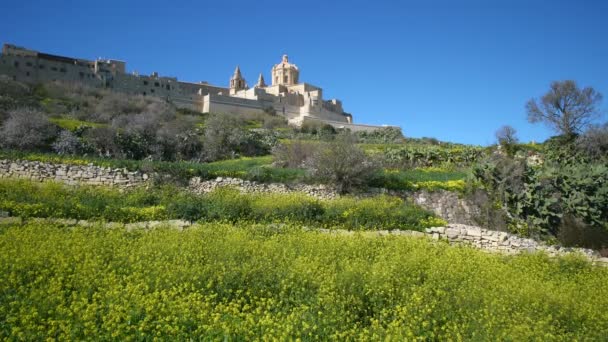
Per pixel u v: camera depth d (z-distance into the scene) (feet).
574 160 119.96
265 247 43.34
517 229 71.41
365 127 287.69
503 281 40.42
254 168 85.61
